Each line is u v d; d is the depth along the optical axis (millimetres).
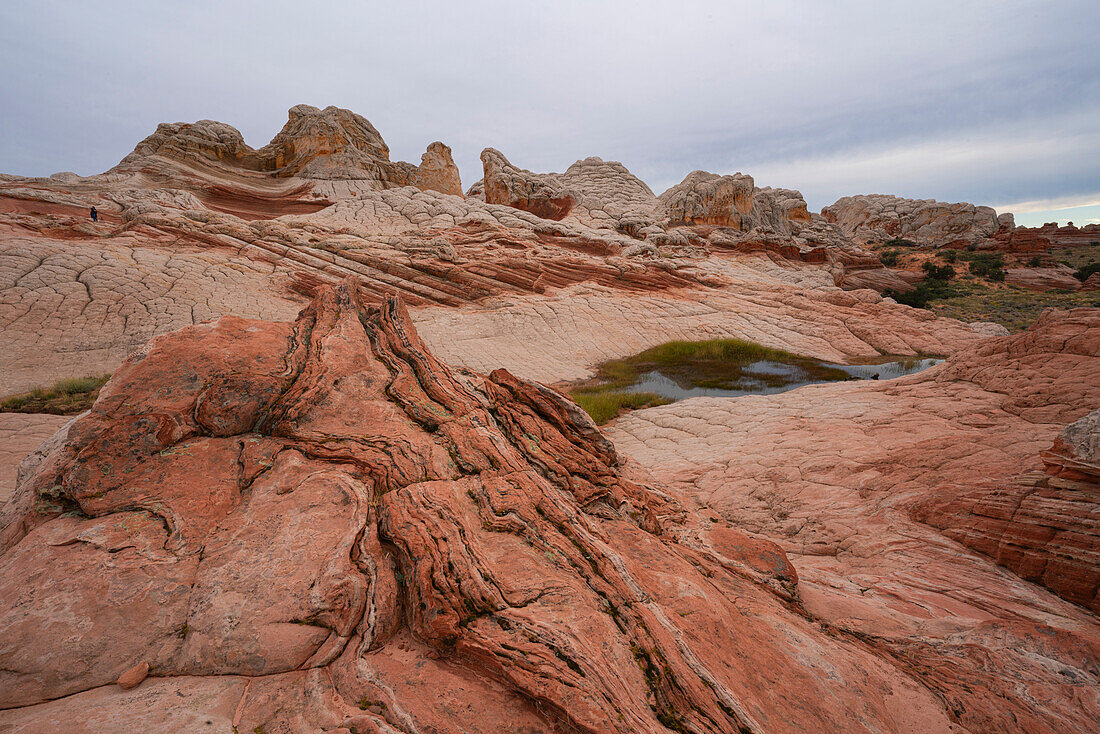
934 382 15898
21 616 3150
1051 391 12023
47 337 20188
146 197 45500
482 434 5500
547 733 2945
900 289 59156
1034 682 4629
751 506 9727
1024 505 6836
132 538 3717
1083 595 5980
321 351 6039
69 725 2652
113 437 4328
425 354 6688
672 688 3311
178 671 3137
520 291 36688
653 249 44375
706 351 30469
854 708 3811
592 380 25625
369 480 4566
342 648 3387
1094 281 56406
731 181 62250
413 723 2879
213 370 5152
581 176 69125
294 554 3752
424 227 44562
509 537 4305
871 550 7684
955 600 6191
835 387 18391
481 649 3297
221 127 63719
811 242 69562
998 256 71688
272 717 2869
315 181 60406
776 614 5043
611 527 5461
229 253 34375
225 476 4422
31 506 4031
